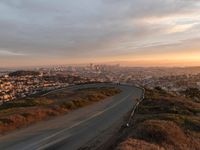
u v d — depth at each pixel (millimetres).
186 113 30531
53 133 19625
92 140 17828
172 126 20328
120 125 22828
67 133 19781
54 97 47594
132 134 17953
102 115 28469
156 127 18938
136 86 79938
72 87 74375
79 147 16141
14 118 22344
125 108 34250
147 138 17578
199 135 20750
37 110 26922
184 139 18859
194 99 61438
